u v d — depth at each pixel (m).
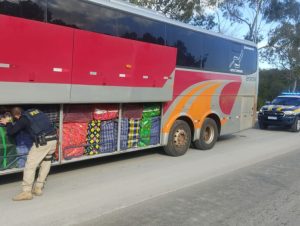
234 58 13.12
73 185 7.58
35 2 6.93
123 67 8.57
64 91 7.30
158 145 10.28
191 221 5.89
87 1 7.88
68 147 7.87
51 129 6.70
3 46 6.28
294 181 8.52
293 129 18.44
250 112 14.51
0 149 6.71
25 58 6.59
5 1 6.48
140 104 9.57
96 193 7.11
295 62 39.16
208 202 6.84
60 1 7.36
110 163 9.68
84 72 7.65
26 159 6.99
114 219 5.84
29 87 6.70
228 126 13.20
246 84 14.01
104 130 8.69
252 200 7.05
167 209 6.39
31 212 6.00
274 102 20.11
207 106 11.95
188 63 10.92
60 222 5.64
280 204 6.86
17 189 7.15
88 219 5.79
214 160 10.58
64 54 7.22
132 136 9.42
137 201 6.73
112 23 8.46
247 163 10.34
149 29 9.51
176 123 10.73
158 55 9.56
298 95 20.33
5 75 6.34
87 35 7.65
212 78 12.02
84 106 8.15
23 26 6.53
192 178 8.48
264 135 16.88
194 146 12.41
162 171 9.03
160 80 9.70
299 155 11.88
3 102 6.38
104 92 8.15
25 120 6.46
